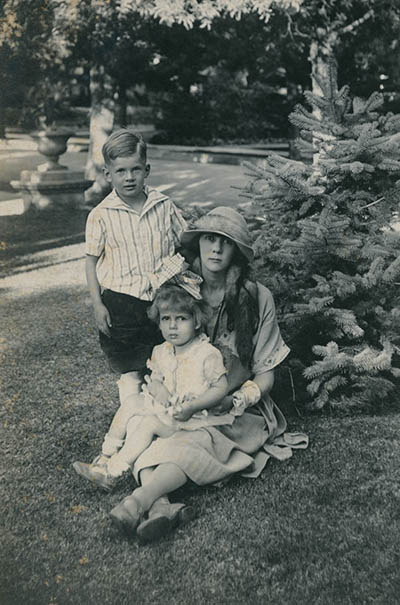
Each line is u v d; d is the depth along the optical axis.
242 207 4.58
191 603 2.51
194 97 22.22
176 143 22.02
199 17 9.01
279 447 3.56
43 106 11.06
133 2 8.70
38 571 2.70
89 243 3.43
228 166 17.78
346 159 3.96
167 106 22.28
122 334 3.48
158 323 3.26
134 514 2.83
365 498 3.15
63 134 11.18
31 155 19.55
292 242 3.92
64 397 4.34
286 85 20.53
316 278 3.92
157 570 2.68
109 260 3.45
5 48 9.18
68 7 8.80
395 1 11.09
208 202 11.86
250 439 3.37
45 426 3.94
